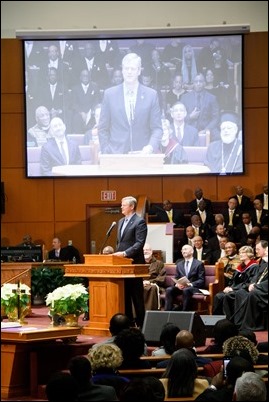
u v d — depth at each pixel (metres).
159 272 16.61
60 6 22.70
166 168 22.75
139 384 6.33
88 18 22.66
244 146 22.64
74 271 12.54
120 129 22.80
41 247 20.05
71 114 22.83
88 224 23.42
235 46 22.44
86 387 7.37
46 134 22.92
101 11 22.62
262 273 14.60
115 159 22.91
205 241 20.36
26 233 23.48
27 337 10.21
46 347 10.73
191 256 16.22
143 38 22.62
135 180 23.19
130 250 12.51
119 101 22.75
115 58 22.69
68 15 22.69
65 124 22.91
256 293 13.95
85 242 23.44
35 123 22.92
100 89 22.77
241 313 14.04
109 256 12.29
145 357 9.41
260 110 22.83
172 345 9.77
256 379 6.85
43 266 17.88
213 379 7.87
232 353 8.35
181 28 22.27
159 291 16.11
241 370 7.48
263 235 21.28
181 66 22.55
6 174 23.36
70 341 11.21
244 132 22.69
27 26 22.81
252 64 22.75
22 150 23.33
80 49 22.70
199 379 8.05
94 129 22.83
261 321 13.98
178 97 22.62
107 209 23.38
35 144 22.98
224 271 16.84
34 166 23.08
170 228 19.91
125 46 22.64
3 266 15.52
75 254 22.14
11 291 11.78
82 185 23.33
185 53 22.53
